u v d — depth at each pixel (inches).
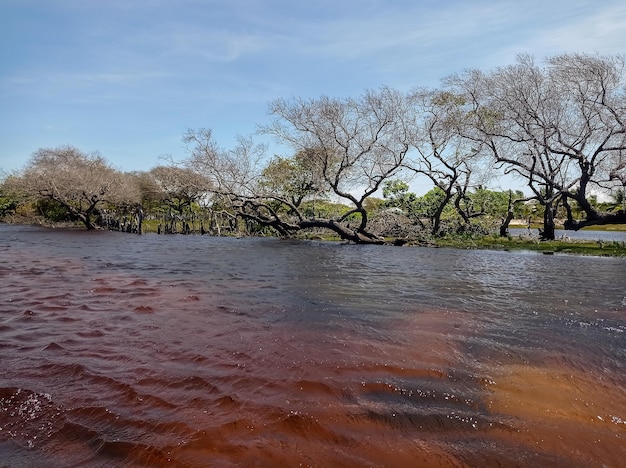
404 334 259.4
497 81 931.3
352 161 1021.2
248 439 141.3
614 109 815.1
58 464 126.8
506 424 153.7
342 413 159.8
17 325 269.6
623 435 148.2
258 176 1179.3
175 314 302.0
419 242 980.6
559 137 858.1
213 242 1051.9
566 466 129.6
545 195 1083.9
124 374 192.9
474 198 1279.5
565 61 842.2
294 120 1011.9
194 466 126.3
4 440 139.3
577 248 815.7
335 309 322.0
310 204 1401.3
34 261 602.2
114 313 303.1
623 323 289.0
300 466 127.3
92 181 1499.8
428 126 1061.1
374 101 991.6
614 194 1053.2
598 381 193.3
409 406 166.4
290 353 223.0
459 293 389.4
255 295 372.8
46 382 183.8
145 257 687.7
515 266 588.7
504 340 250.1
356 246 943.0
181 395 172.6
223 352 223.6
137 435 142.6
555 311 322.0
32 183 1482.5
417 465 128.9
